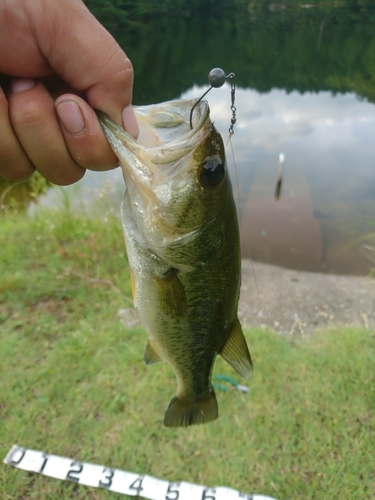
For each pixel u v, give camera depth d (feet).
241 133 4.46
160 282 0.70
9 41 0.50
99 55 0.52
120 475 1.13
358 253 2.42
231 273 0.73
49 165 0.57
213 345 0.79
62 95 0.53
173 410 0.85
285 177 3.37
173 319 0.73
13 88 0.53
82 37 0.51
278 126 4.83
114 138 0.56
